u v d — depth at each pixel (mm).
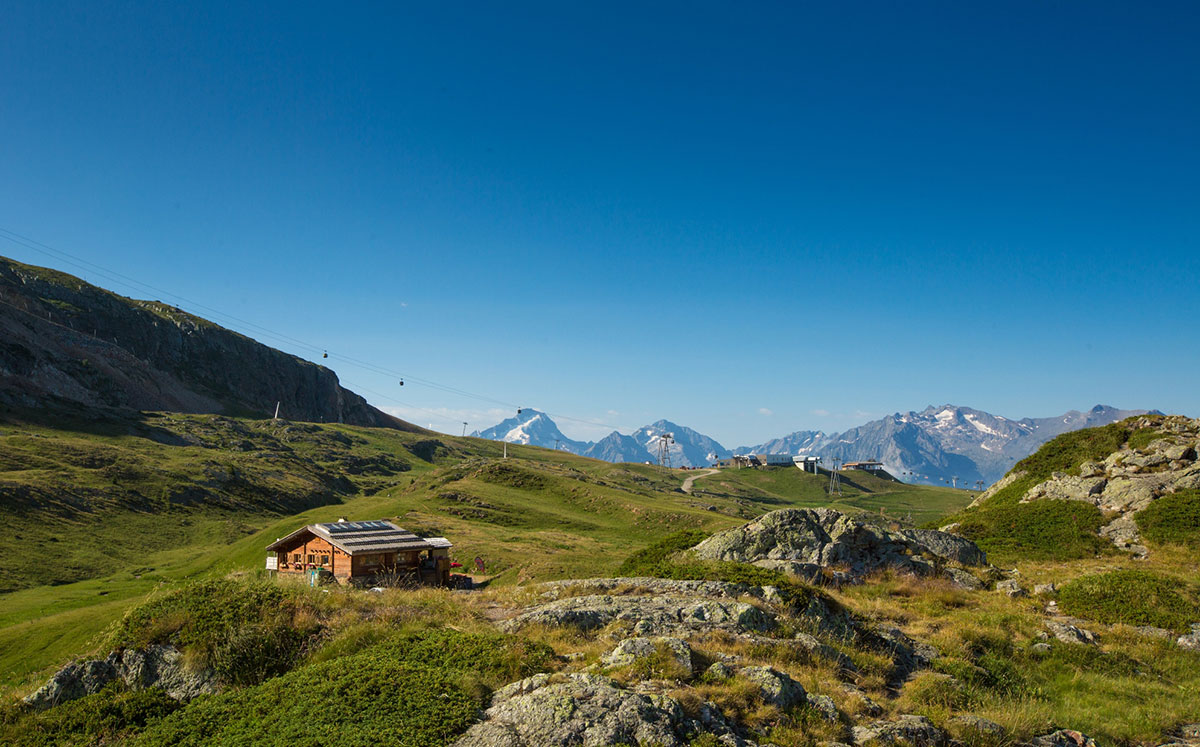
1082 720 15711
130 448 163375
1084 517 45062
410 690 12641
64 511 109000
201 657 17094
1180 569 35375
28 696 17234
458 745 10961
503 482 142500
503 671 13648
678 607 18703
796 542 30547
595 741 10445
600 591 22422
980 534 47844
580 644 16125
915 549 32719
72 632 50469
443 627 18000
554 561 66188
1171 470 47188
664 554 32469
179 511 127500
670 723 11102
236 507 139875
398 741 10977
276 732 11891
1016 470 60844
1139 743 15055
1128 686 18625
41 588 79188
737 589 21203
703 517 119938
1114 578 27703
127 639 18109
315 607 19234
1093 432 59250
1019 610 25984
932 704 14938
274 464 187375
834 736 12172
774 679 13258
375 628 17734
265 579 22047
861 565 30203
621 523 118625
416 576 41531
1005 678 18125
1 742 15086
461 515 107375
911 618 23562
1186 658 21375
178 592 19891
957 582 30531
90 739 14859
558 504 131375
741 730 11797
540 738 10609
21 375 195750
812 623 18766
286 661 16938
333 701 12523
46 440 142250
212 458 170125
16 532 95375
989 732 13297
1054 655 20797
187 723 13344
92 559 93312
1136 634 23422
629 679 12961
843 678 15922
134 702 15906
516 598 22844
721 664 13852
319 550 40625
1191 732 15555
